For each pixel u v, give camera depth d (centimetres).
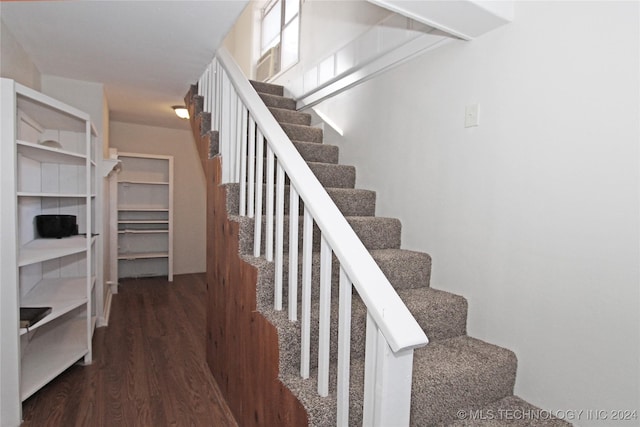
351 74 269
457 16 158
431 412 139
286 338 138
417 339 84
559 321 146
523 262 159
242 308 177
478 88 179
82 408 197
